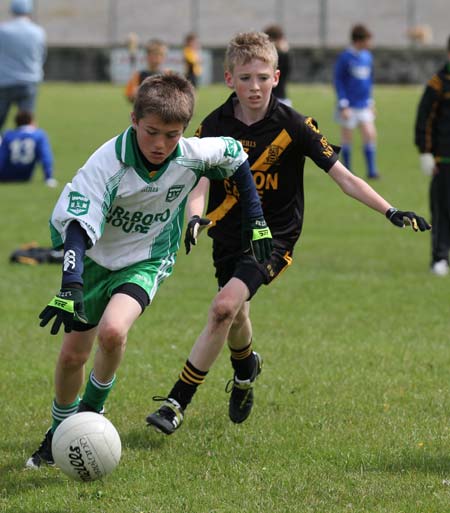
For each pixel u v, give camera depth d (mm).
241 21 158875
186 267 37062
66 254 15203
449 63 33750
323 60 132625
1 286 33469
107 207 15797
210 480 16531
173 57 127938
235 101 19234
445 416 19812
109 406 20719
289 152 18938
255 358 19625
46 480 16688
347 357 24406
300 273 35406
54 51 135250
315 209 50312
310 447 18078
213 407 20734
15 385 22391
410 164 66375
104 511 15258
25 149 58000
